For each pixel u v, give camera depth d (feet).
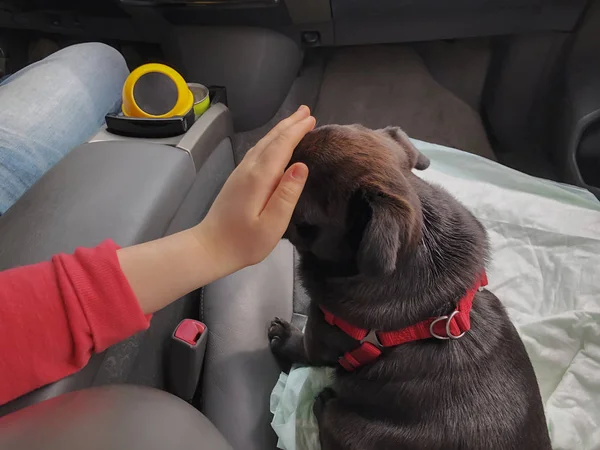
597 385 4.37
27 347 2.45
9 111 3.82
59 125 4.01
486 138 7.04
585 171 6.03
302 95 7.48
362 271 2.70
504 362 3.50
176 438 2.00
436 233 3.36
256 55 6.32
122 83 4.82
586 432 4.21
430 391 3.39
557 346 4.59
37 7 6.34
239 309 4.51
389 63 7.79
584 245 5.08
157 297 2.77
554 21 5.93
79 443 1.88
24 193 3.37
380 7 5.81
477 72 7.52
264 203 2.88
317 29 6.28
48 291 2.52
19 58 7.66
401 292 3.30
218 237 2.88
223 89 5.09
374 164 3.08
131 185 3.43
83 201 3.27
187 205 4.10
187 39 6.31
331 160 3.09
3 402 2.42
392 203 2.83
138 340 3.43
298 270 3.79
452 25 6.16
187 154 3.92
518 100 6.71
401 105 7.28
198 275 2.85
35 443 1.87
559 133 6.20
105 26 6.57
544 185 5.65
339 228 3.12
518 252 5.19
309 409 4.23
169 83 4.27
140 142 3.94
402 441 3.47
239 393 4.17
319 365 4.24
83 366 2.62
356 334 3.47
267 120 7.08
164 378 4.05
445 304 3.29
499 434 3.31
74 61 4.41
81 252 2.67
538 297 4.98
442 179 5.58
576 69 5.98
